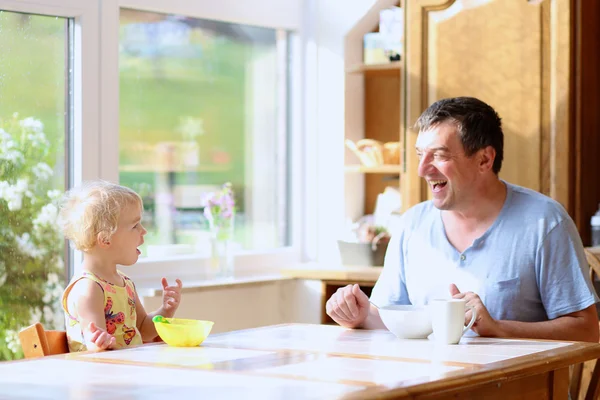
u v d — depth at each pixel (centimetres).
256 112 384
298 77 395
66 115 321
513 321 209
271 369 153
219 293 338
